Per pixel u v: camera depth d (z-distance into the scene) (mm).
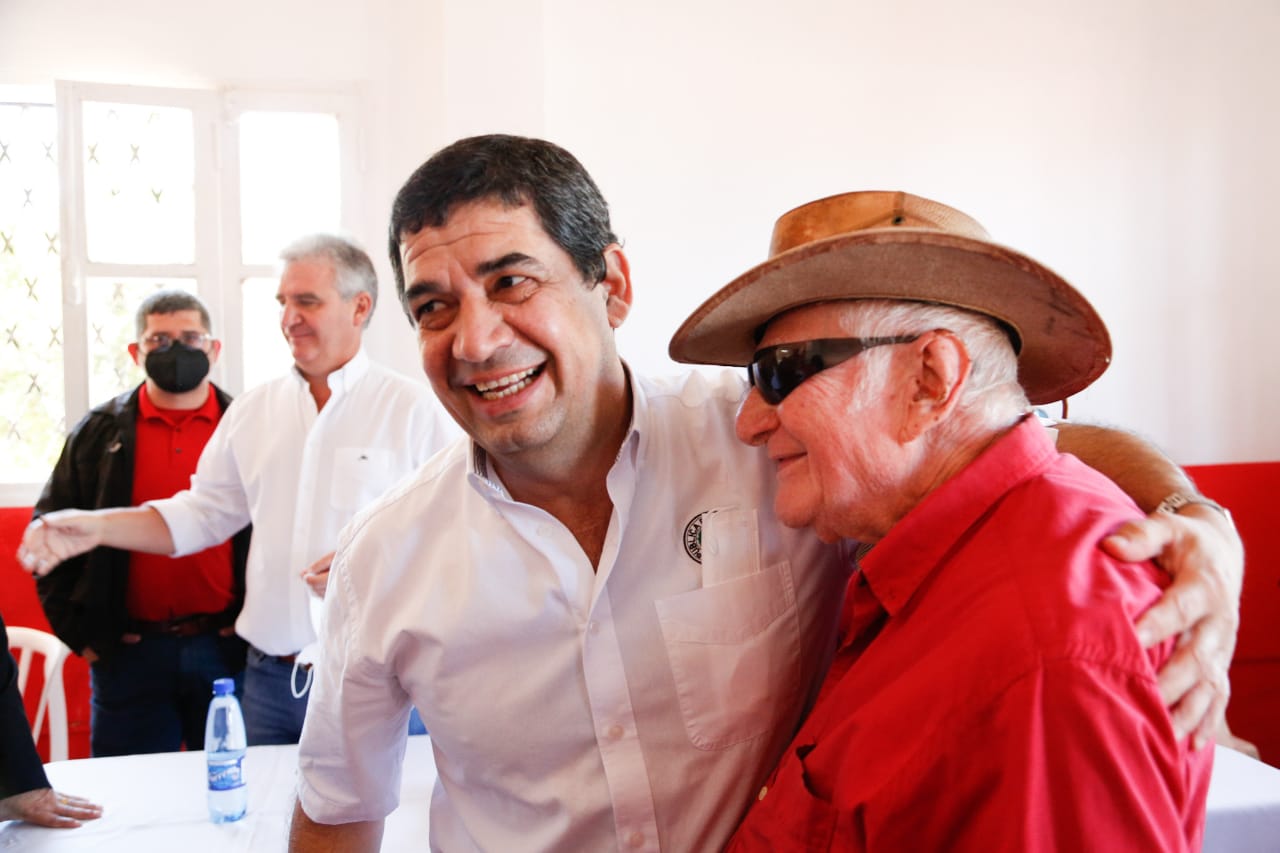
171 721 2793
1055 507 772
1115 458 1012
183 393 2865
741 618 1062
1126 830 650
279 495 2414
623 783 1018
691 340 1003
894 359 854
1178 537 764
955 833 711
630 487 1027
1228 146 3988
